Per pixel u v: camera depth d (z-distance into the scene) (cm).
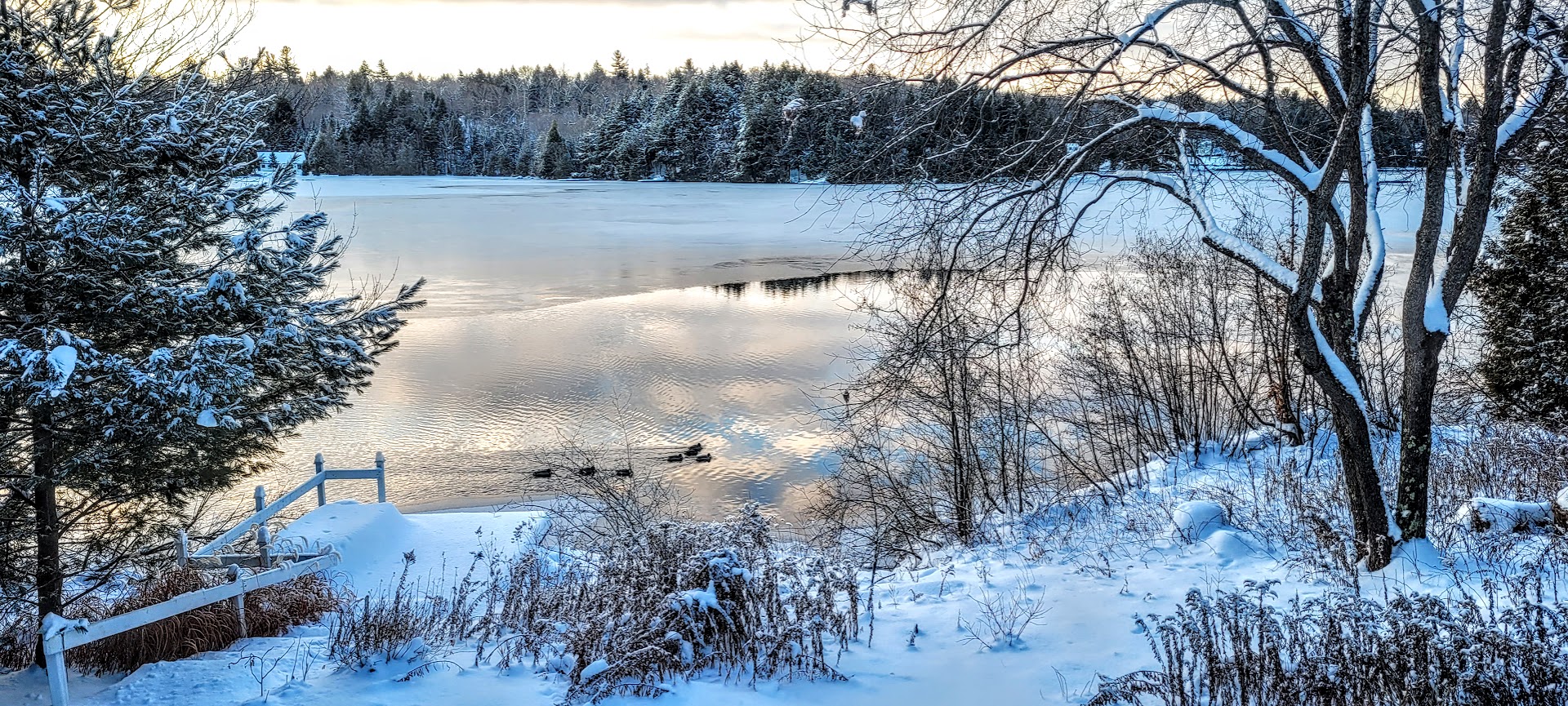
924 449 1571
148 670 689
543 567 989
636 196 8325
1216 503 1066
